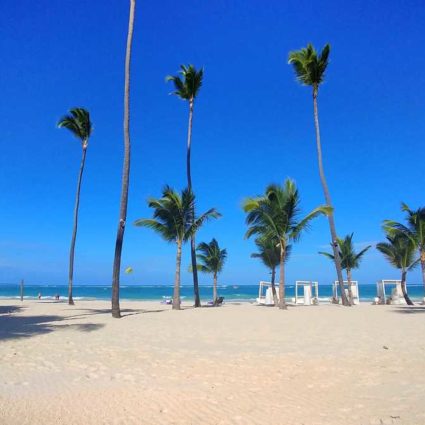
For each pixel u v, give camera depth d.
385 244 34.16
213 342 11.41
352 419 5.20
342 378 7.38
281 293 24.02
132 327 14.73
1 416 5.28
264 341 11.60
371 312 21.78
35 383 6.93
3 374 7.52
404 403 5.82
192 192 24.30
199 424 5.11
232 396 6.28
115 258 18.77
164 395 6.30
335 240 29.42
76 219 32.00
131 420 5.24
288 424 5.07
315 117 28.70
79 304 32.09
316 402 5.96
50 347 10.30
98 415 5.41
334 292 37.44
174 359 8.99
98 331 13.55
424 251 23.95
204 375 7.59
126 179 19.05
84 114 31.09
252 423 5.13
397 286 35.97
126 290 105.81
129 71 19.22
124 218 18.97
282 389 6.68
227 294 79.69
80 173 32.12
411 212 24.12
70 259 31.52
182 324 15.80
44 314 20.27
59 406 5.73
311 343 11.23
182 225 23.80
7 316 19.14
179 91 27.84
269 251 30.64
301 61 28.08
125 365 8.38
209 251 33.12
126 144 19.12
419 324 15.81
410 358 9.06
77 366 8.25
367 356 9.33
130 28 19.36
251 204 23.20
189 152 27.39
